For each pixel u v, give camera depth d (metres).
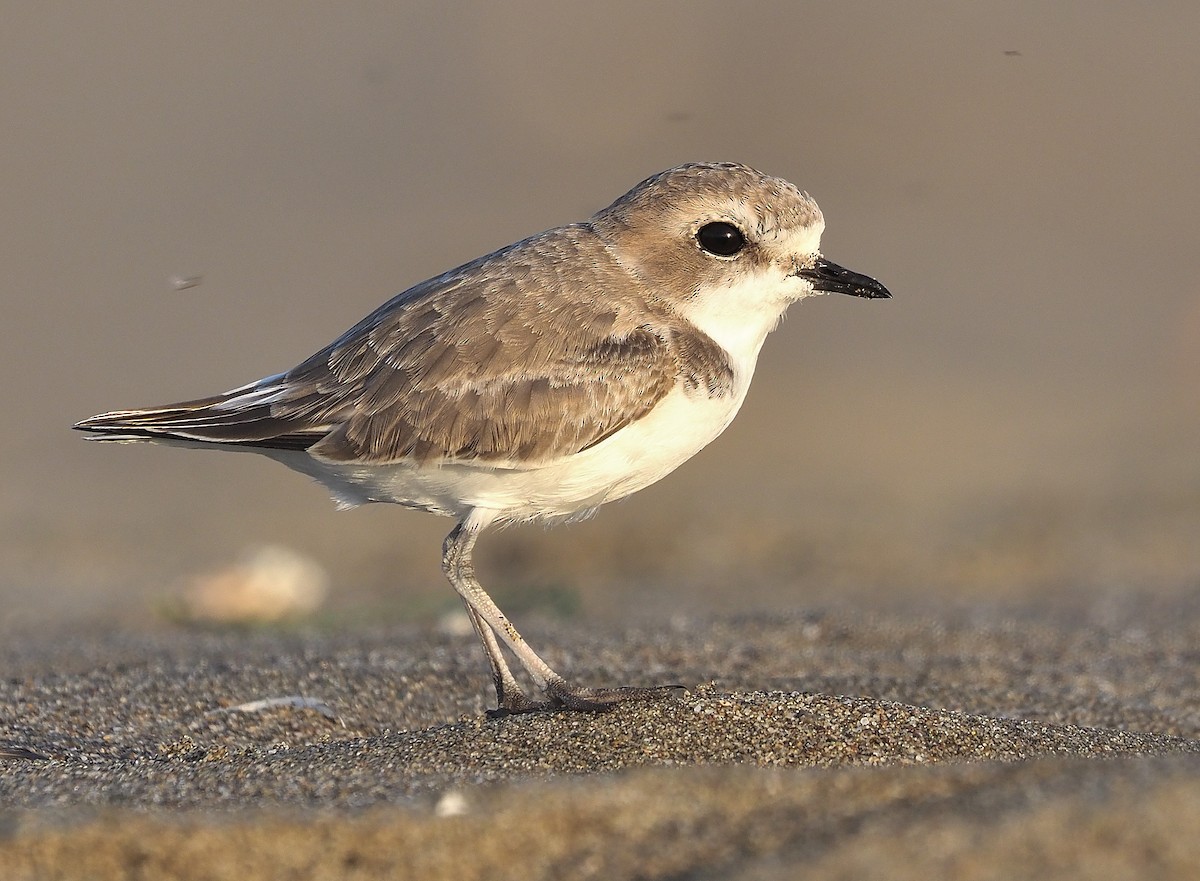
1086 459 16.88
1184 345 20.84
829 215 24.34
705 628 9.98
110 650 9.38
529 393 7.36
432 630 9.96
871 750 6.41
